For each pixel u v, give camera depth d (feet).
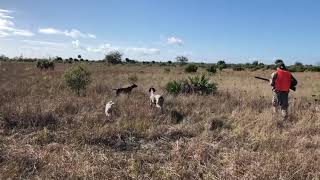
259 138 28.30
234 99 46.68
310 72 165.89
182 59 325.62
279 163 22.52
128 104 40.86
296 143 27.43
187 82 54.54
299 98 50.93
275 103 38.58
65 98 42.60
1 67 135.33
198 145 25.76
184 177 21.38
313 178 20.88
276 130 31.42
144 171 22.17
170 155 24.79
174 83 54.80
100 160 23.18
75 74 52.19
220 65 222.89
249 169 21.86
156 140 29.04
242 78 95.76
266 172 21.17
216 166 22.77
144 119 33.47
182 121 34.83
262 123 32.99
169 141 28.71
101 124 31.48
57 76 86.69
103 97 45.14
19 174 20.84
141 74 108.17
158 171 21.85
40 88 56.65
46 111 33.71
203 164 23.39
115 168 22.16
